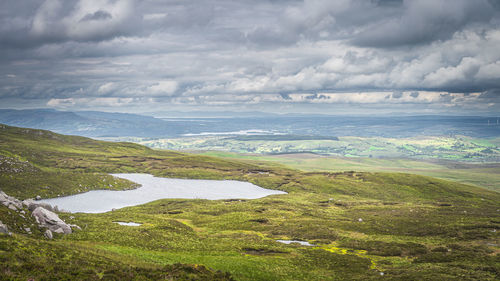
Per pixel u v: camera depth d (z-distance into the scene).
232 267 58.72
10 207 60.81
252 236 93.94
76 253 45.62
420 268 63.78
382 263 69.81
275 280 54.62
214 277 45.75
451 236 96.50
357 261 69.88
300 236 97.12
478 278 56.09
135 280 39.44
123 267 43.75
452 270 61.09
